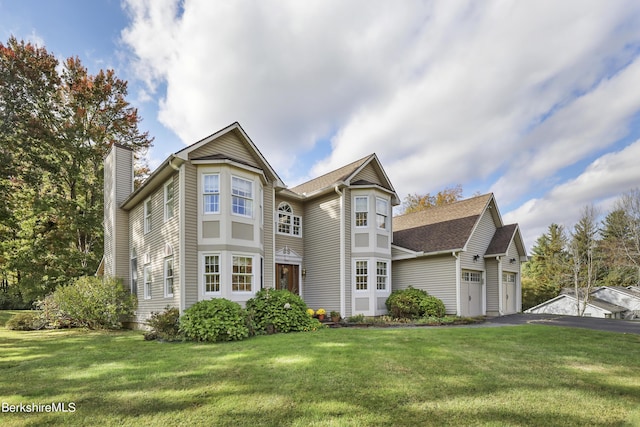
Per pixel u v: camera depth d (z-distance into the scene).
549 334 9.28
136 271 14.43
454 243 15.10
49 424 3.73
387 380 5.06
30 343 9.66
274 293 11.07
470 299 15.89
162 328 9.76
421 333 9.54
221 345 8.06
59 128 21.23
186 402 4.30
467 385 4.84
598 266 28.67
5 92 18.47
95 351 7.84
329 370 5.58
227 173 11.19
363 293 14.57
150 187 12.77
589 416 3.81
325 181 16.50
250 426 3.61
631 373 5.49
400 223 20.61
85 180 22.30
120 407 4.18
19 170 18.80
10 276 24.70
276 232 15.41
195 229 10.92
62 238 20.69
